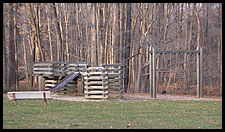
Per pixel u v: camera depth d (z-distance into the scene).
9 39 20.19
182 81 23.45
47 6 23.95
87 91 14.59
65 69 16.78
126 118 10.06
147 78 21.98
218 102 13.82
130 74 23.77
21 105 12.45
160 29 23.84
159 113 10.98
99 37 23.19
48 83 17.09
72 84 16.84
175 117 10.27
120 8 21.95
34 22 19.95
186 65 23.62
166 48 22.61
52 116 10.23
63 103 13.18
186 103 13.47
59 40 22.55
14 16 21.05
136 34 24.34
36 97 12.26
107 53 22.44
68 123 9.22
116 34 21.92
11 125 8.86
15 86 20.33
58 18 23.86
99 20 22.38
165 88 22.88
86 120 9.68
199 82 15.74
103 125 9.01
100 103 13.30
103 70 14.52
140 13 23.22
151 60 15.44
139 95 17.22
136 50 23.12
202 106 12.61
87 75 14.55
